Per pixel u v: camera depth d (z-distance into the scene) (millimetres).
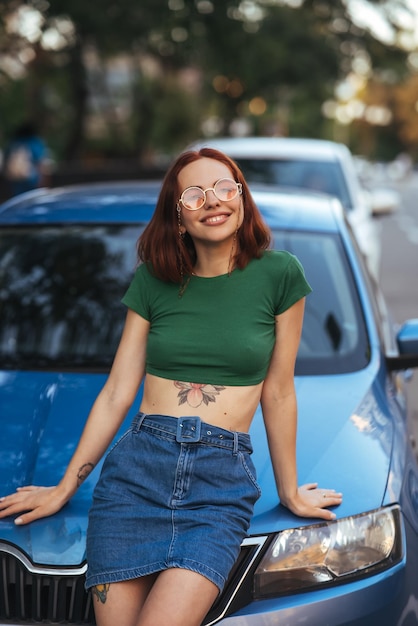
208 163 2570
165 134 28641
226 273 2590
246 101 27828
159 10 16047
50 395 3422
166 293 2602
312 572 2639
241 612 2574
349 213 8438
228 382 2562
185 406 2555
